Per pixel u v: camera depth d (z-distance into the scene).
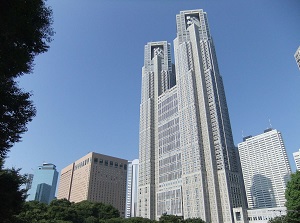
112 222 86.62
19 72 18.83
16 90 19.47
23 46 18.70
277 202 196.62
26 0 17.22
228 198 137.88
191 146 162.88
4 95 18.41
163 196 172.25
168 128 193.75
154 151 199.38
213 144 157.62
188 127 170.50
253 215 133.00
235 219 133.88
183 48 197.75
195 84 180.88
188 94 179.75
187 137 168.62
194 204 145.75
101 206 106.19
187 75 185.62
